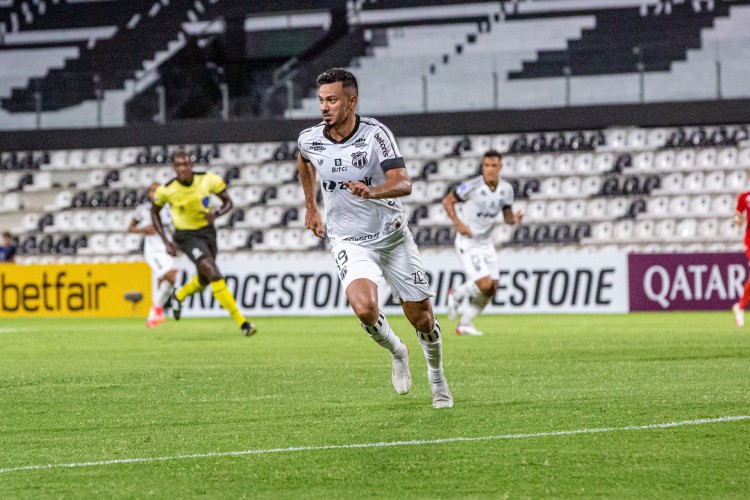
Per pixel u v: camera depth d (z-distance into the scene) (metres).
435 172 51.59
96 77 53.00
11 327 32.88
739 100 47.88
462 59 50.12
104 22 58.00
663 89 48.59
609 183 49.53
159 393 14.84
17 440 10.91
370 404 13.20
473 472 8.91
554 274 38.31
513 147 51.22
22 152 54.84
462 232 25.06
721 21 52.50
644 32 53.12
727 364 18.06
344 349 22.62
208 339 26.38
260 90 51.97
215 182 25.48
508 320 33.66
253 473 9.00
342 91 11.33
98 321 36.75
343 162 11.57
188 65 55.28
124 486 8.57
